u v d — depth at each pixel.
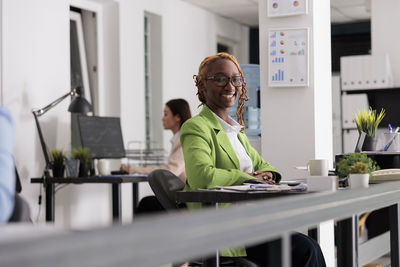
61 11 5.79
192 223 0.81
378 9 6.87
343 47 9.73
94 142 5.33
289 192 1.90
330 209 1.30
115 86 6.65
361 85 6.66
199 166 2.38
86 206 6.03
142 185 6.99
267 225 1.00
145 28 7.48
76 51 6.38
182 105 4.98
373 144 3.21
